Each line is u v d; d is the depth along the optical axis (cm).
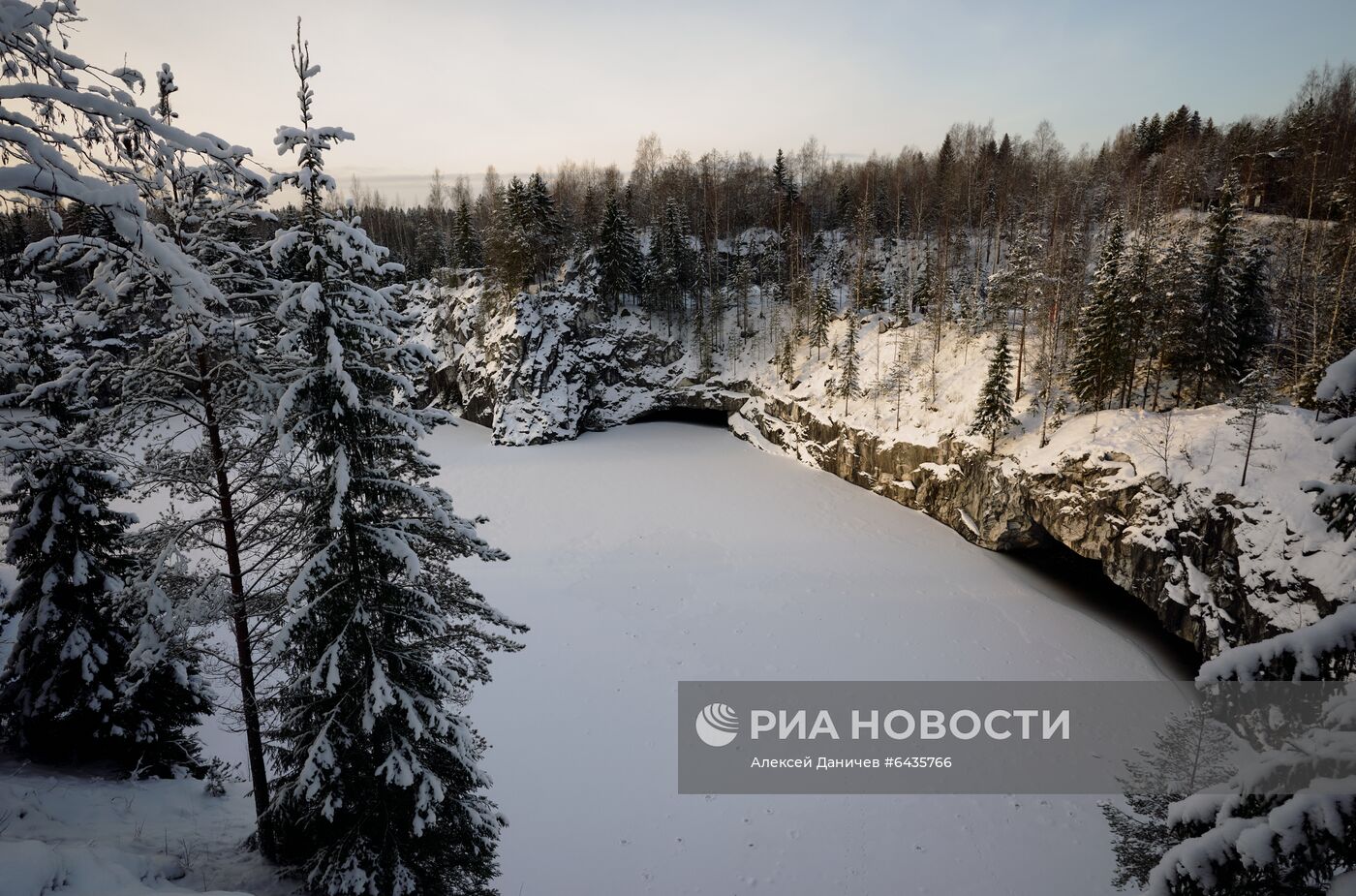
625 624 2645
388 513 920
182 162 774
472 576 3094
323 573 795
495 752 1875
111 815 1080
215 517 946
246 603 909
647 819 1642
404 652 862
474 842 924
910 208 8119
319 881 827
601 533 3681
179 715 1373
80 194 491
